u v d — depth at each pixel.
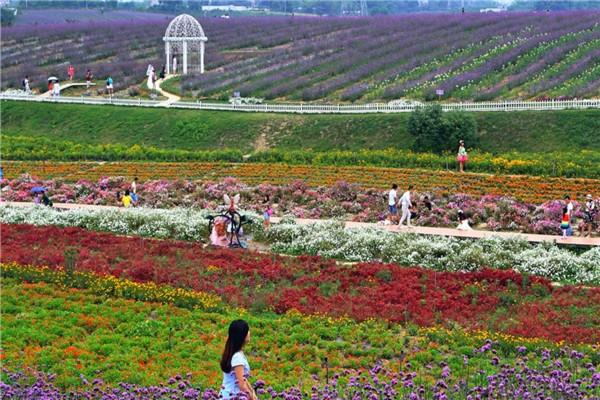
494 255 48.59
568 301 41.91
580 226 55.75
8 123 96.69
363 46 120.81
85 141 90.69
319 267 47.91
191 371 33.56
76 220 57.91
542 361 33.34
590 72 96.75
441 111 79.38
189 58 124.50
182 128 89.19
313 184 69.38
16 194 67.88
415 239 51.88
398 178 70.38
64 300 42.53
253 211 62.22
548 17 129.62
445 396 25.55
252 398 24.05
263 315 41.19
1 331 37.91
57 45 141.50
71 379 32.28
